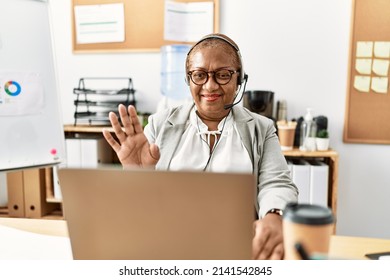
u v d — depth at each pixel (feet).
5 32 2.88
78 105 7.80
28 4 3.02
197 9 7.23
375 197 7.08
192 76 3.82
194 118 4.08
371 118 6.91
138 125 3.24
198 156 3.96
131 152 3.23
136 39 7.53
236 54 3.82
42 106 3.10
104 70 7.74
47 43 3.15
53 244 2.71
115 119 3.22
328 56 7.00
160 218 1.70
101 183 1.69
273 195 3.00
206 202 1.64
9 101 2.89
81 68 7.83
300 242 1.67
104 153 6.96
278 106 7.02
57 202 7.21
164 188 1.65
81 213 1.75
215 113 3.92
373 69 6.82
